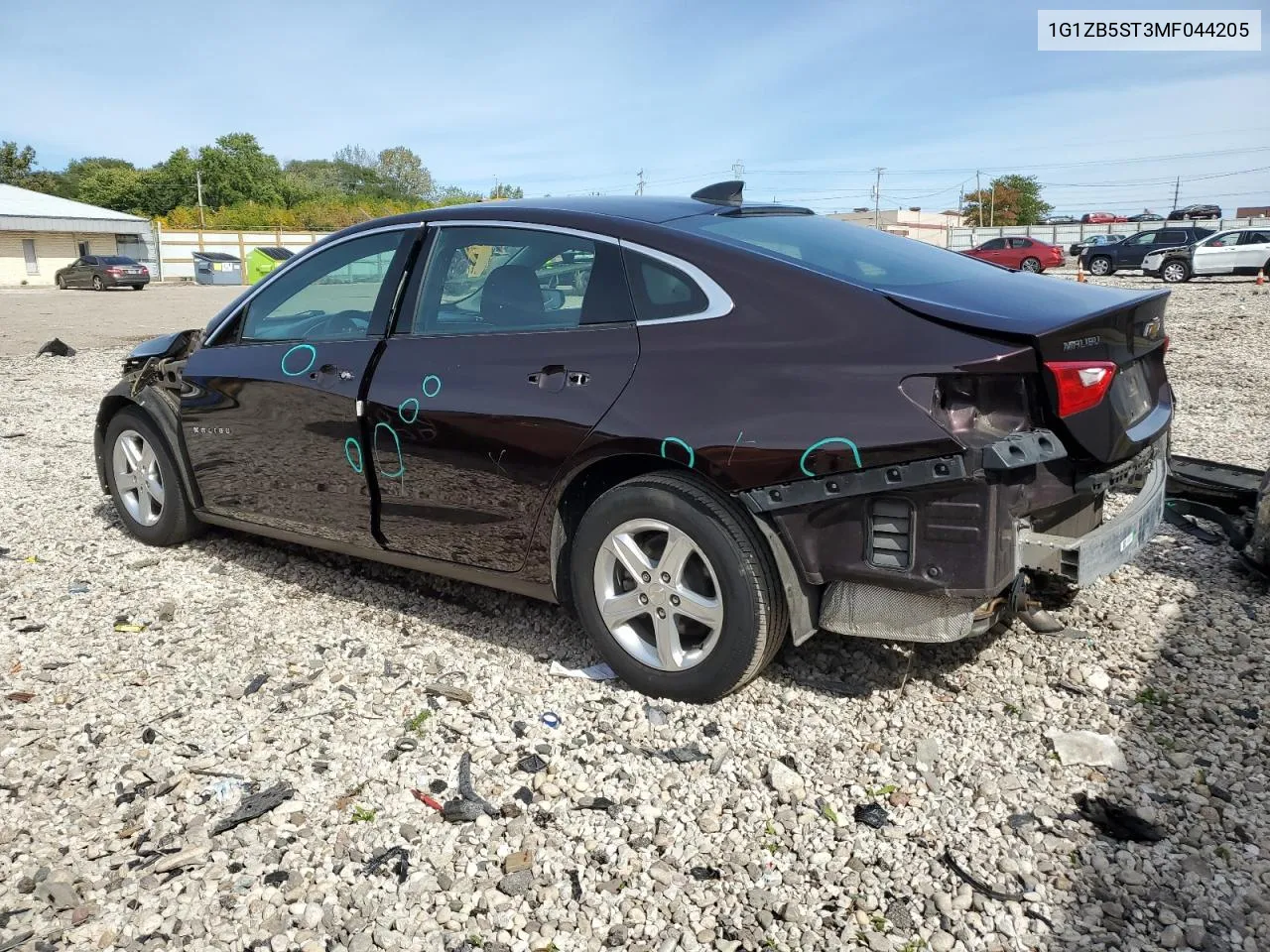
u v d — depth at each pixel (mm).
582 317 3453
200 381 4648
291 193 93438
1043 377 2766
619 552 3357
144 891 2572
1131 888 2434
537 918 2438
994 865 2539
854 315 2949
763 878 2541
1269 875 2455
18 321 21250
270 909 2494
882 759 3021
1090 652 3619
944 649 3672
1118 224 58656
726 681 3227
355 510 4105
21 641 4094
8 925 2453
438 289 3889
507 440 3494
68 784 3051
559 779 2990
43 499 6340
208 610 4371
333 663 3816
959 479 2723
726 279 3184
